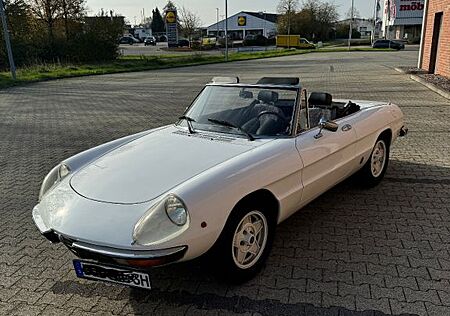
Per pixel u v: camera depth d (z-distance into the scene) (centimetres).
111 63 3180
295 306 274
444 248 343
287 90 368
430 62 1638
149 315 273
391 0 6175
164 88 1706
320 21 7175
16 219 441
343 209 427
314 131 368
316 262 328
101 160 337
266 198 307
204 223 254
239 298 286
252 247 303
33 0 3384
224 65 2939
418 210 418
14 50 2966
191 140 350
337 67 2361
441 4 1493
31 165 648
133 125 950
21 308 286
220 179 270
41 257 357
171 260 244
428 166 554
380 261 326
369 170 462
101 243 247
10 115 1142
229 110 386
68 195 293
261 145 328
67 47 3269
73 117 1084
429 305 270
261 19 8925
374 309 268
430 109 961
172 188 271
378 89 1324
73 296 298
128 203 266
